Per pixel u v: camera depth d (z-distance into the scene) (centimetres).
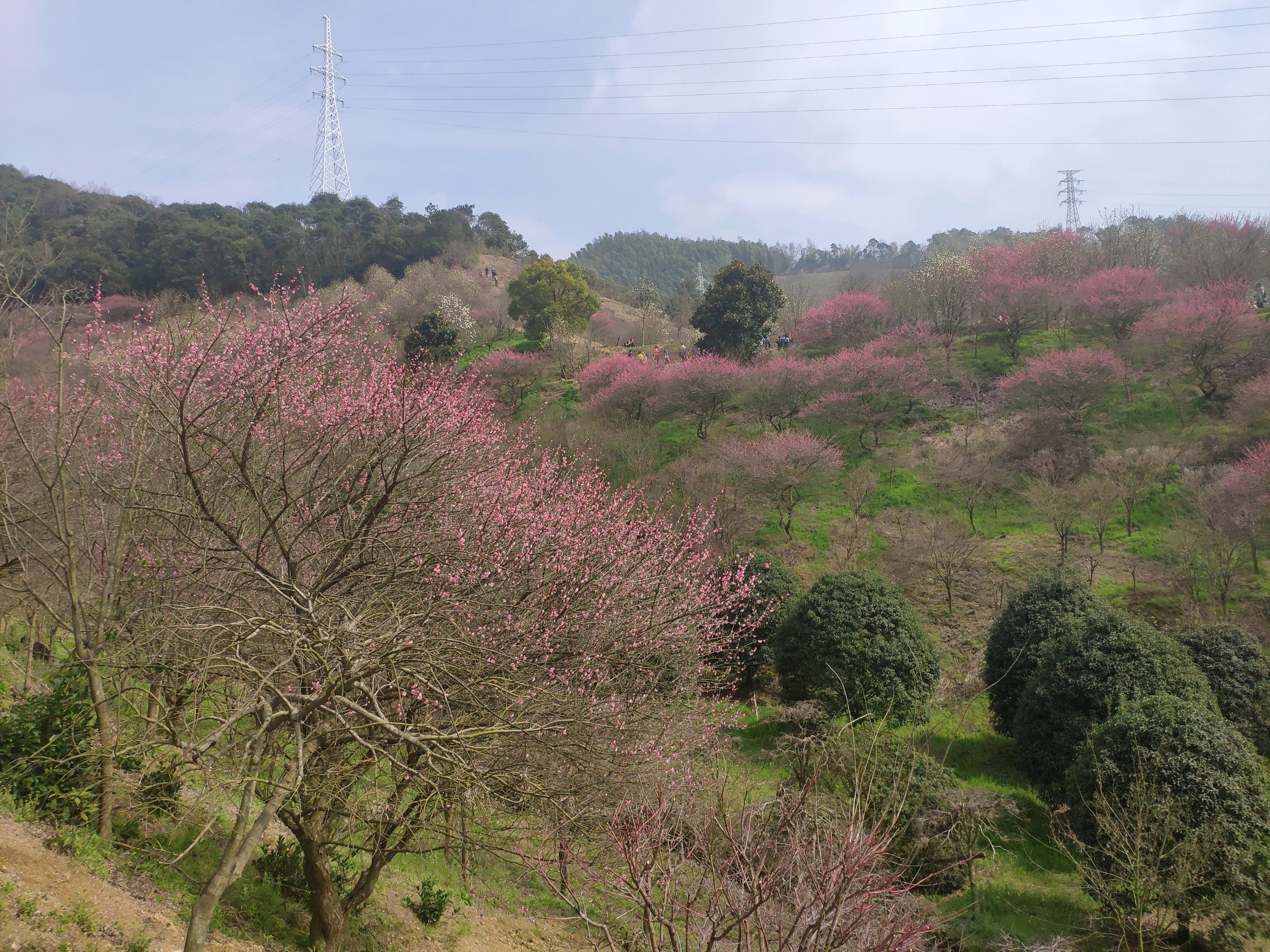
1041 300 3778
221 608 579
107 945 553
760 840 514
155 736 681
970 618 2150
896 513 2747
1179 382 3080
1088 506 2491
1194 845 892
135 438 806
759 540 2688
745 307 4553
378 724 560
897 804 889
